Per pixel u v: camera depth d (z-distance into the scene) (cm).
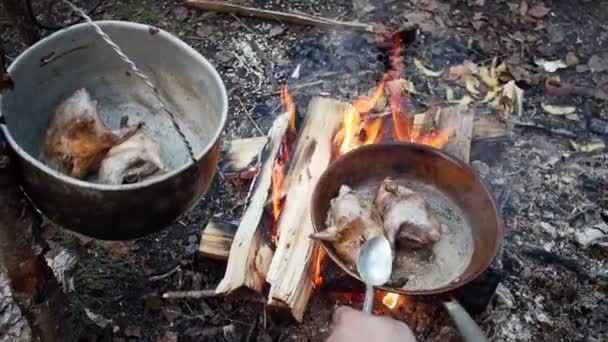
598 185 106
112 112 82
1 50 57
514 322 89
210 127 78
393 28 129
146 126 82
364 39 126
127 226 66
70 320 77
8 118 70
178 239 94
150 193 62
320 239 78
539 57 127
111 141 71
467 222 87
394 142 88
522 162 108
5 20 121
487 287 82
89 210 62
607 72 125
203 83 76
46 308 70
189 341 85
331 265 86
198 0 131
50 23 127
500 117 114
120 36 76
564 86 121
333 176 86
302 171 93
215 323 86
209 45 125
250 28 129
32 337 76
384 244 77
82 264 90
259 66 122
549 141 112
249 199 90
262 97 116
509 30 131
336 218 80
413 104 115
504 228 99
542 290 92
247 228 86
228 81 119
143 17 130
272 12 129
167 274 90
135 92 82
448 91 118
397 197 83
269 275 82
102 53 78
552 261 95
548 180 106
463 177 87
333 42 126
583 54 128
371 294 70
